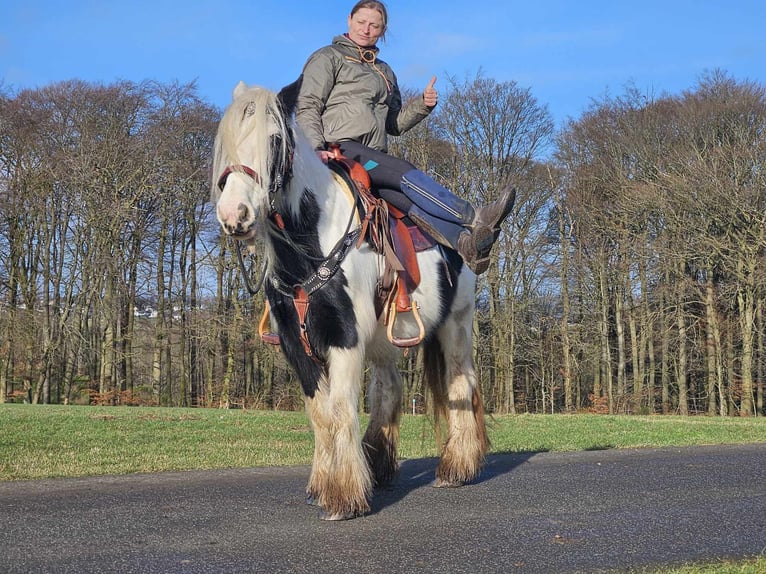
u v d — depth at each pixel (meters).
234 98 4.64
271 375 33.81
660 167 28.12
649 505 5.35
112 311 31.20
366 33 5.93
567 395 33.09
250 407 33.00
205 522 4.78
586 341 32.78
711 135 27.81
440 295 5.79
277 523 4.77
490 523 4.78
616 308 32.19
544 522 4.81
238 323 30.91
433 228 5.60
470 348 6.32
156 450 9.08
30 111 28.78
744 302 28.97
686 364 32.16
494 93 29.23
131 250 31.34
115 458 8.13
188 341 34.25
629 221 29.94
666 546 4.28
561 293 32.50
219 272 31.73
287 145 4.56
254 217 4.31
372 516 4.96
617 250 30.97
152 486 6.11
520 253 30.62
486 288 30.12
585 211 30.36
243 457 8.42
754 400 29.97
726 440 10.59
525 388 35.81
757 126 27.30
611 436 11.43
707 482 6.28
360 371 4.93
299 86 4.83
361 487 4.86
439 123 29.11
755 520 4.89
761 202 26.09
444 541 4.34
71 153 28.69
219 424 13.79
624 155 29.84
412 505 5.34
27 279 31.16
